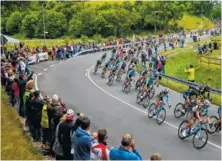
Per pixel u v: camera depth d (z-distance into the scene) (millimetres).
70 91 24375
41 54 43375
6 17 99688
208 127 15734
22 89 15727
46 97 12109
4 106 17562
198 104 14883
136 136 15062
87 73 33000
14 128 14250
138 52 47250
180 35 91438
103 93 23938
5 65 22547
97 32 95625
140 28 117500
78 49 54531
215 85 36844
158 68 30781
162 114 16953
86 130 8367
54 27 92688
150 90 20516
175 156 12875
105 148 7941
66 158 9398
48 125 11602
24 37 93062
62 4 103438
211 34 100125
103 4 111375
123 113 18766
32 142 12898
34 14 94312
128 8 116625
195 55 57625
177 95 23625
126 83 24406
